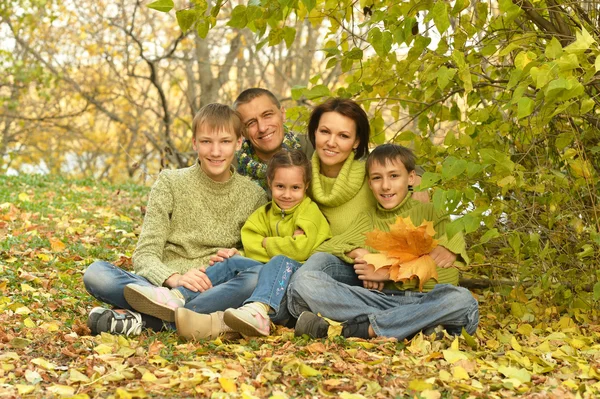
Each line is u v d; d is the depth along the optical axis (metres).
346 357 3.01
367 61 4.34
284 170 3.72
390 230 3.53
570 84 2.88
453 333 3.38
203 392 2.55
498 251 4.23
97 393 2.52
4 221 6.11
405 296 3.53
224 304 3.46
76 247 5.20
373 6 4.15
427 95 3.98
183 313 3.20
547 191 3.81
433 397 2.55
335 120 3.83
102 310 3.27
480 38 3.96
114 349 3.01
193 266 3.72
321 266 3.56
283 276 3.46
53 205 7.38
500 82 4.14
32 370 2.73
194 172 3.82
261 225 3.80
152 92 20.66
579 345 3.38
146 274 3.52
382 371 2.81
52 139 22.86
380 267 3.46
